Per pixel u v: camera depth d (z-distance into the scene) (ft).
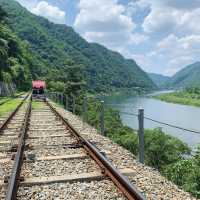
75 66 257.96
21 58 452.76
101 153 26.89
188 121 234.38
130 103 393.91
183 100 527.81
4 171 23.53
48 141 35.40
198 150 47.09
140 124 29.07
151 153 96.12
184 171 40.96
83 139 33.17
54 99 150.30
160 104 437.99
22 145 29.78
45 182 20.74
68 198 18.19
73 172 23.17
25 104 112.68
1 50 280.92
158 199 18.12
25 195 18.76
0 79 235.20
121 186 19.31
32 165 25.08
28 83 432.25
